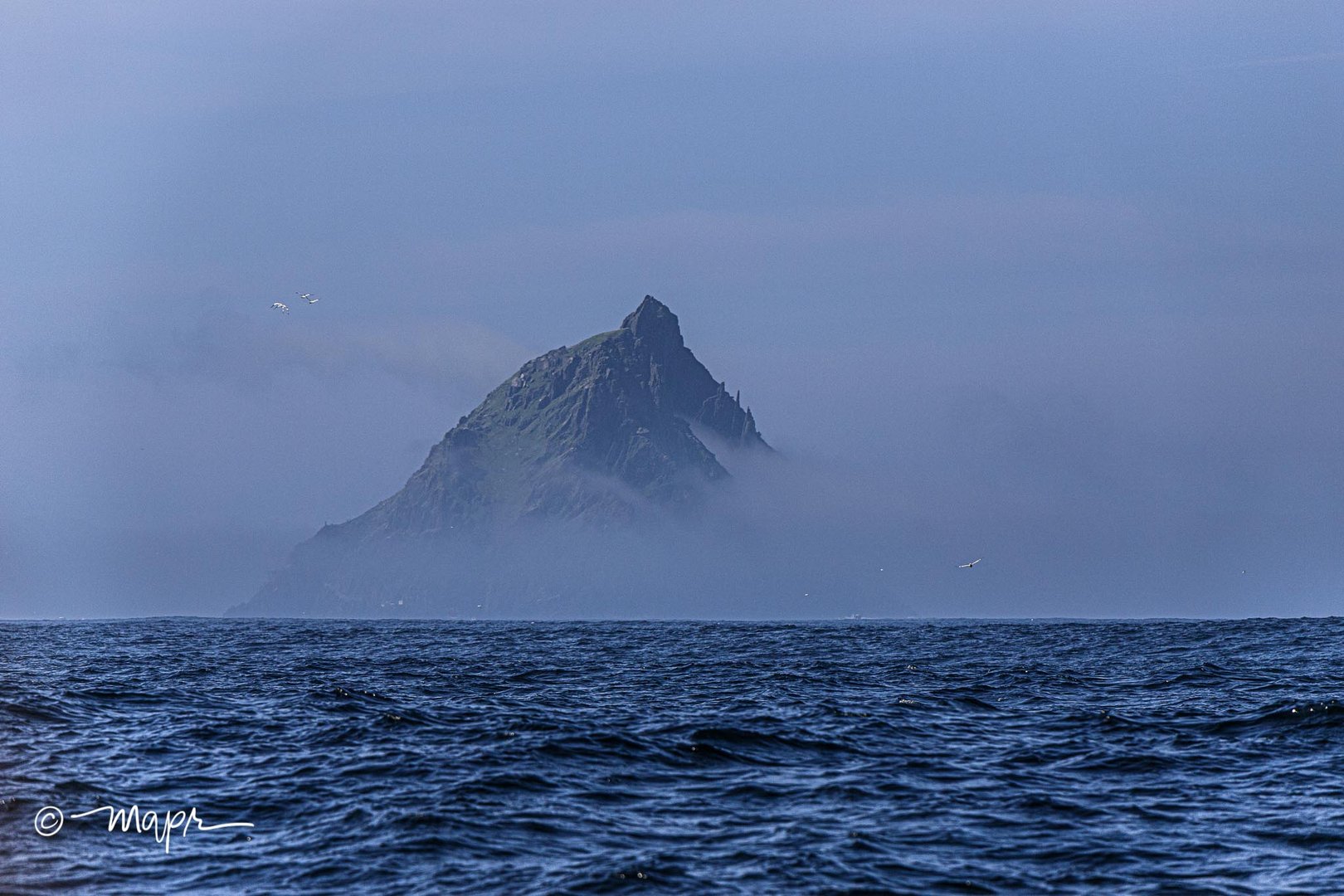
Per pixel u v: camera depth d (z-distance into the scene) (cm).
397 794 5781
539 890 4481
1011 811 5628
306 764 6475
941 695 9550
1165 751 7000
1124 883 4644
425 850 4925
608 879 4578
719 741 7081
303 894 4450
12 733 7319
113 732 7462
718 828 5297
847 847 5012
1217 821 5488
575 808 5588
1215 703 9025
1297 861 4903
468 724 7812
